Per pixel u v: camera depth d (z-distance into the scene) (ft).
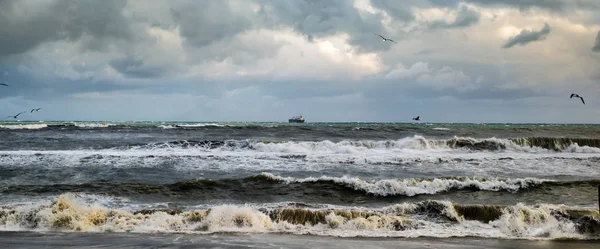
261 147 81.20
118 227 32.27
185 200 42.65
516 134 124.98
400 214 36.81
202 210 35.96
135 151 75.20
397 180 48.16
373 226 33.24
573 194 45.50
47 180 51.47
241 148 80.79
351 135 113.29
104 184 46.88
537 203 42.24
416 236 30.86
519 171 59.52
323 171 58.39
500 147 84.99
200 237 29.76
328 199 43.86
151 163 61.67
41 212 33.63
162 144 82.33
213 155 67.72
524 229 32.76
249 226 33.19
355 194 45.62
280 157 67.31
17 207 35.65
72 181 51.19
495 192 46.75
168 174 55.62
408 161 64.85
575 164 64.75
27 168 57.11
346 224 33.47
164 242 28.12
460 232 32.12
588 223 33.76
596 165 64.03
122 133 110.73
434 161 65.16
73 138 96.53
